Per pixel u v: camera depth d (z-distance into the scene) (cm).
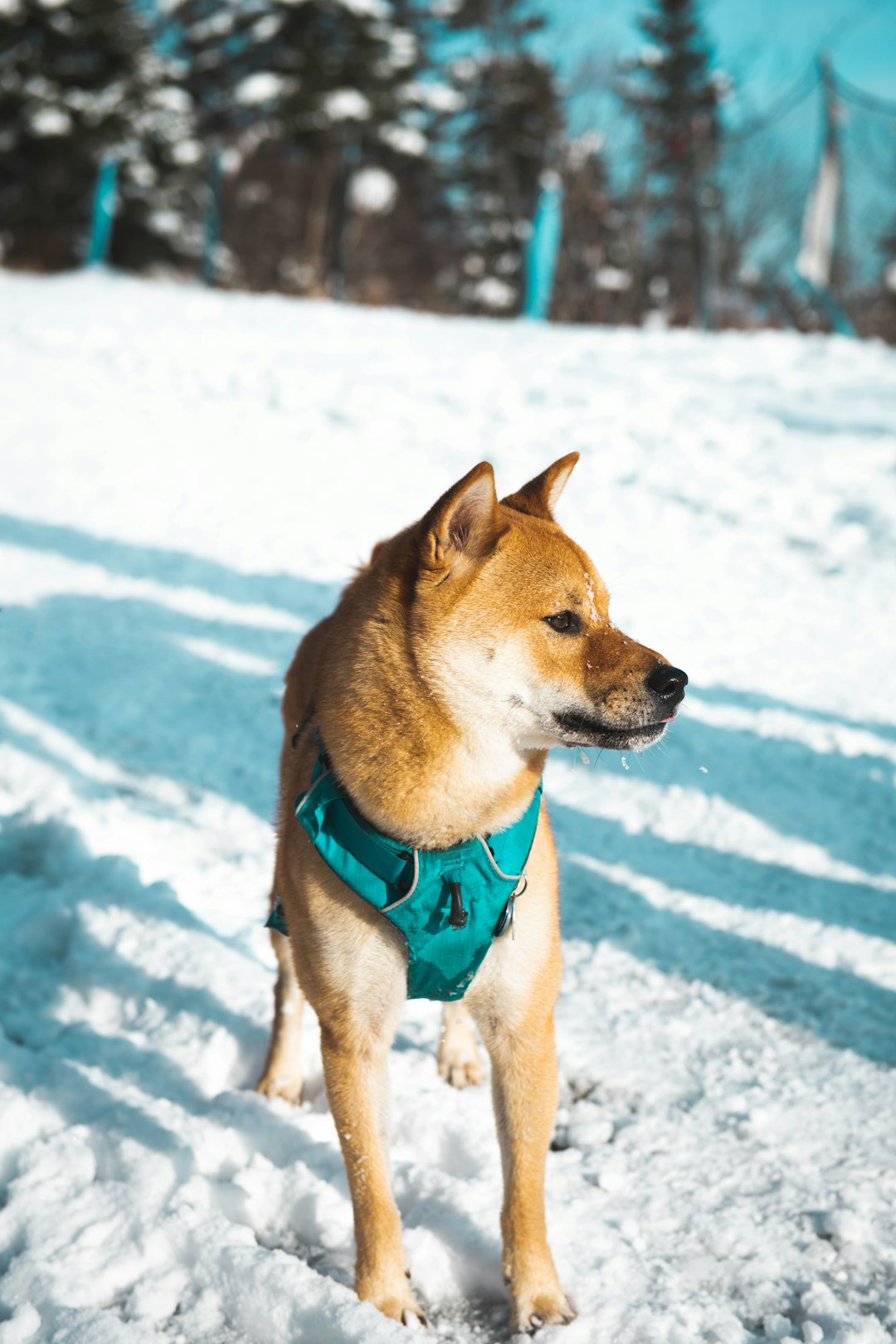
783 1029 374
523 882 262
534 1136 262
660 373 1213
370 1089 263
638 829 509
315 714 283
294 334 1487
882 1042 365
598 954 419
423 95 3884
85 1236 273
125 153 3453
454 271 4212
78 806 498
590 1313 258
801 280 2144
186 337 1394
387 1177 263
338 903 259
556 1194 298
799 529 814
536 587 262
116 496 856
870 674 630
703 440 981
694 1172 308
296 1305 248
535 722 263
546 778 556
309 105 3481
